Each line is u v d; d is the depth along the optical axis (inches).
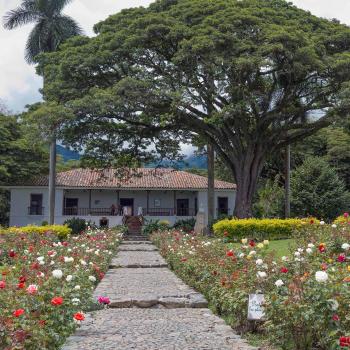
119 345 238.1
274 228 905.5
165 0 1172.5
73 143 1230.9
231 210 1717.5
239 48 961.5
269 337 230.4
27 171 1627.7
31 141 1047.0
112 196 1729.8
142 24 1054.4
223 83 996.6
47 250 496.1
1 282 231.9
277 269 276.2
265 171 1753.2
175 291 415.8
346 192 1518.2
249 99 986.1
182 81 1042.7
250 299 255.3
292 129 1185.4
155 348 232.4
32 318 200.8
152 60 1104.8
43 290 232.8
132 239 1304.1
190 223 1507.1
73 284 277.3
